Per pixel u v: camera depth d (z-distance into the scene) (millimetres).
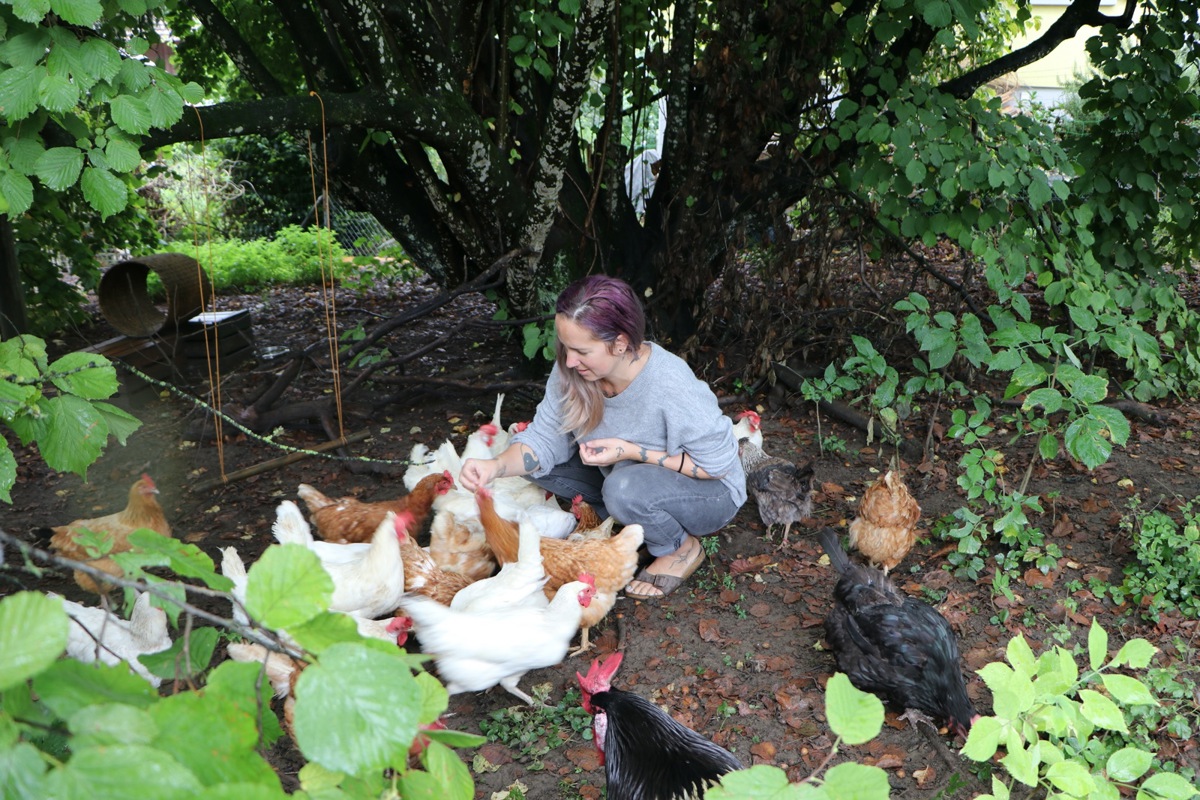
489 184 6023
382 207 7008
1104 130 6465
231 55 6625
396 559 3494
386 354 6820
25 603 875
